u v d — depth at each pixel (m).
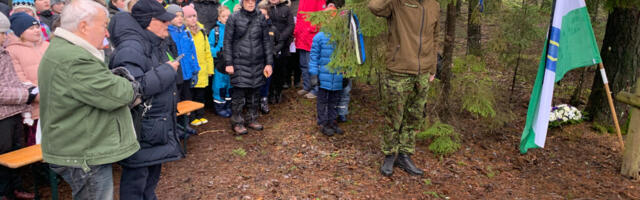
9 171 3.13
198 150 4.54
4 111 3.00
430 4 3.55
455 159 4.36
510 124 5.30
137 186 2.62
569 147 4.66
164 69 2.46
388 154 3.98
